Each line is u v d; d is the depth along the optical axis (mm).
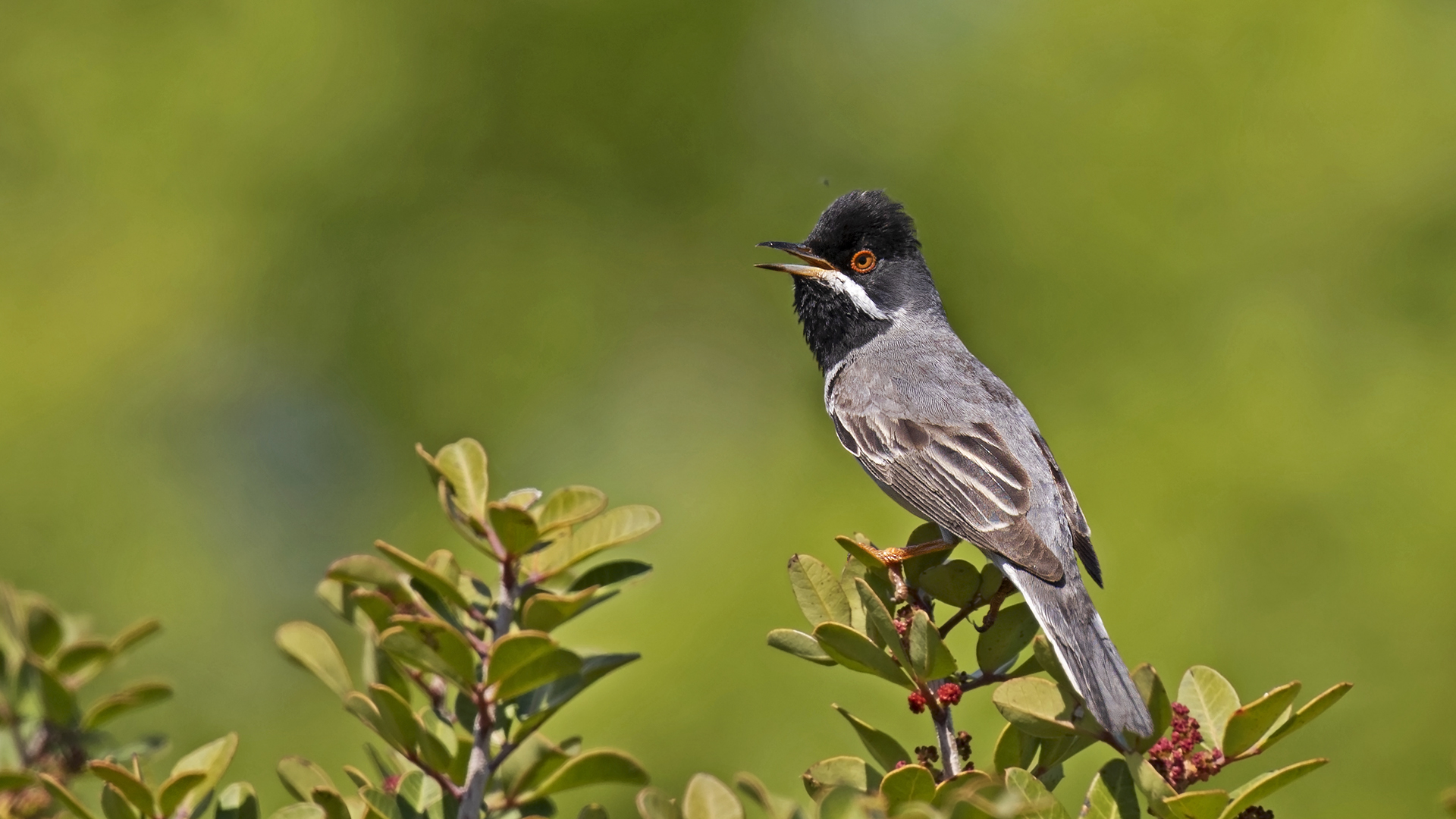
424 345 17094
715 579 13016
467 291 17281
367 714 4293
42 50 16812
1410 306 14102
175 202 16453
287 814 4234
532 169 18078
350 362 17016
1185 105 14891
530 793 4355
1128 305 14492
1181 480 13125
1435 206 14289
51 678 5207
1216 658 12344
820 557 13047
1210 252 14375
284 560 16078
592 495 4230
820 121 17578
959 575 5277
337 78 17078
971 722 10805
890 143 16891
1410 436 13164
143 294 16047
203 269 16297
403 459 16891
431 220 17516
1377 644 12547
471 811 4211
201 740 14172
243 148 16688
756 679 11969
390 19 17438
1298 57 14734
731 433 16656
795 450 15367
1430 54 14703
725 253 18156
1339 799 12359
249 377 16656
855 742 11266
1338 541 12820
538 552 4504
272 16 16906
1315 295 14117
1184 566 12672
